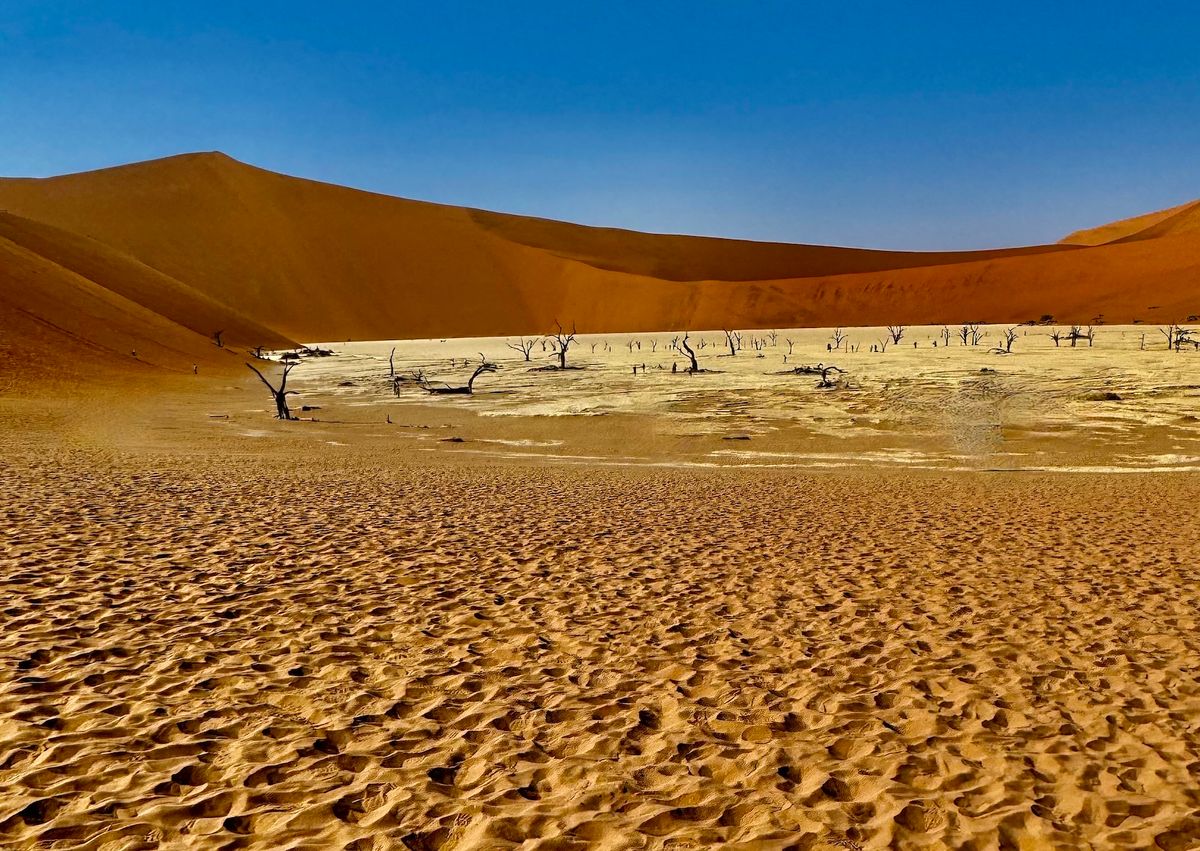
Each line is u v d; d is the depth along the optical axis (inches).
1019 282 4874.5
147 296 3080.7
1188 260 4539.9
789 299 5093.5
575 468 828.0
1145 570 365.1
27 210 4877.0
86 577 311.9
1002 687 224.2
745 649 254.2
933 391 1504.7
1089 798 164.1
